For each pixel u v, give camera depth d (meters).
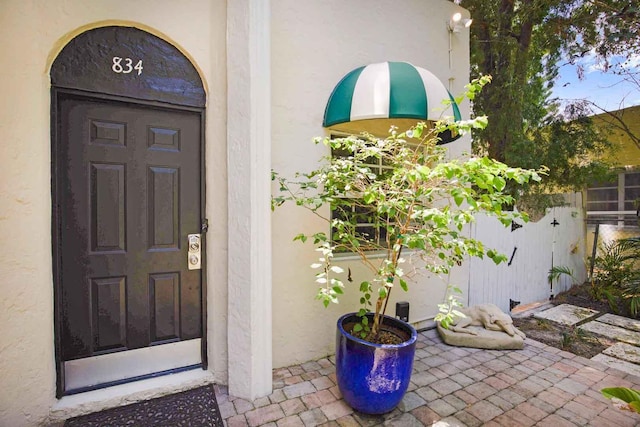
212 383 2.72
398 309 3.77
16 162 2.10
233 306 2.62
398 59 3.94
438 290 4.23
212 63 2.66
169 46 2.58
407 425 2.30
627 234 7.10
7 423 2.11
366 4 3.68
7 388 2.11
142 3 2.42
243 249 2.60
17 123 2.10
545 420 2.38
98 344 2.47
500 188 2.05
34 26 2.13
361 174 2.58
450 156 4.47
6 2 2.06
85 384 2.44
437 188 2.48
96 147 2.43
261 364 2.62
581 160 6.74
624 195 7.99
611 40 5.97
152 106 2.56
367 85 2.95
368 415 2.40
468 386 2.82
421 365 3.20
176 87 2.62
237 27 2.59
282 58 3.15
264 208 2.66
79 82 2.32
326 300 2.21
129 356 2.58
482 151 7.50
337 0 3.47
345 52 3.53
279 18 3.12
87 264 2.42
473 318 3.96
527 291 5.27
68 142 2.34
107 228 2.48
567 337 3.75
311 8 3.30
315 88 3.34
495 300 4.80
